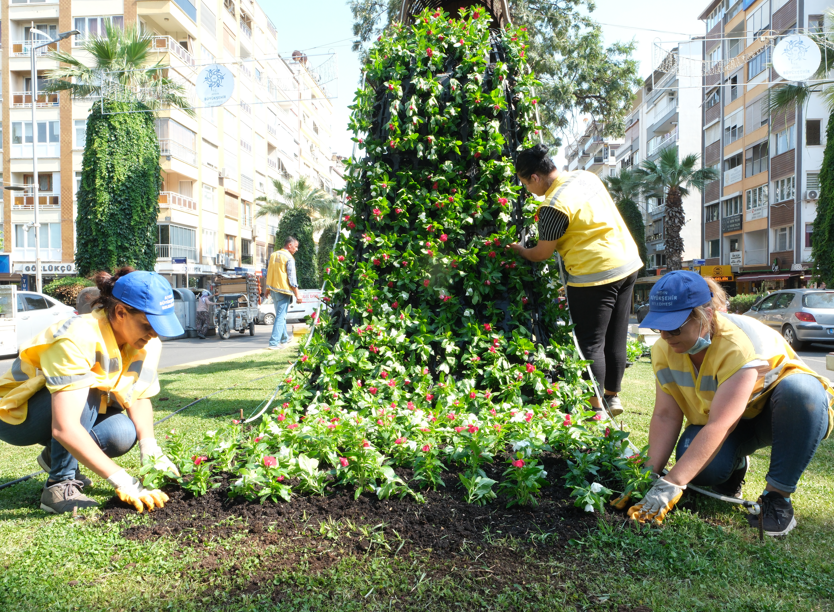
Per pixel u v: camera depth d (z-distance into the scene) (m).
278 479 2.87
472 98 4.35
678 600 1.99
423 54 4.45
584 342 4.13
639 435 4.13
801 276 29.17
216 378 7.82
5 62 34.12
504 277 4.29
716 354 2.57
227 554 2.32
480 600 1.97
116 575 2.19
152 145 26.23
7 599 2.03
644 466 2.80
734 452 2.78
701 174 33.47
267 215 52.84
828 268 21.53
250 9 46.75
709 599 2.01
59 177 34.53
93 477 3.45
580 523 2.56
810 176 28.83
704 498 2.90
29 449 4.27
